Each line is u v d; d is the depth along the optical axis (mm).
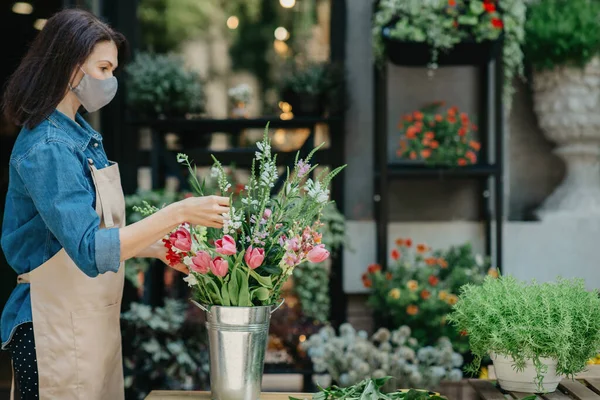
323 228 3893
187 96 4027
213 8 4281
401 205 4203
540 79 4031
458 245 4176
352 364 3350
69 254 1802
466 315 2123
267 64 4258
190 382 3871
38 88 1916
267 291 1892
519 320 2012
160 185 4199
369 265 4145
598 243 4086
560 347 1956
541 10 3955
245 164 4152
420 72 4195
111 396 2117
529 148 4191
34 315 1989
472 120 4211
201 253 1847
